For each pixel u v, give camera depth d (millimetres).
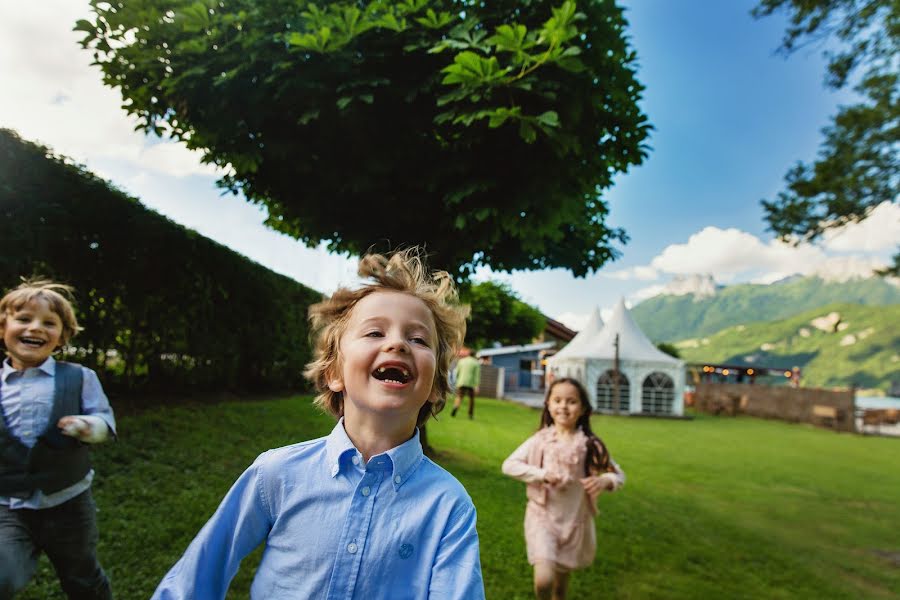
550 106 4094
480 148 4484
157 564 2859
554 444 2889
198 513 3533
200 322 7023
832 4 5551
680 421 18156
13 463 1858
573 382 2969
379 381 1125
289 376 9766
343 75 4211
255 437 5598
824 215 6148
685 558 4199
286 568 1078
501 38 3572
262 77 4234
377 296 1241
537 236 5184
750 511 6133
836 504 6824
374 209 5297
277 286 9281
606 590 3445
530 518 2803
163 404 5934
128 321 5711
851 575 4309
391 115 4516
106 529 3096
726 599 3484
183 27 4172
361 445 1170
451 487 1187
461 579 1058
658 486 6902
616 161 5324
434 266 5145
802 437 15414
